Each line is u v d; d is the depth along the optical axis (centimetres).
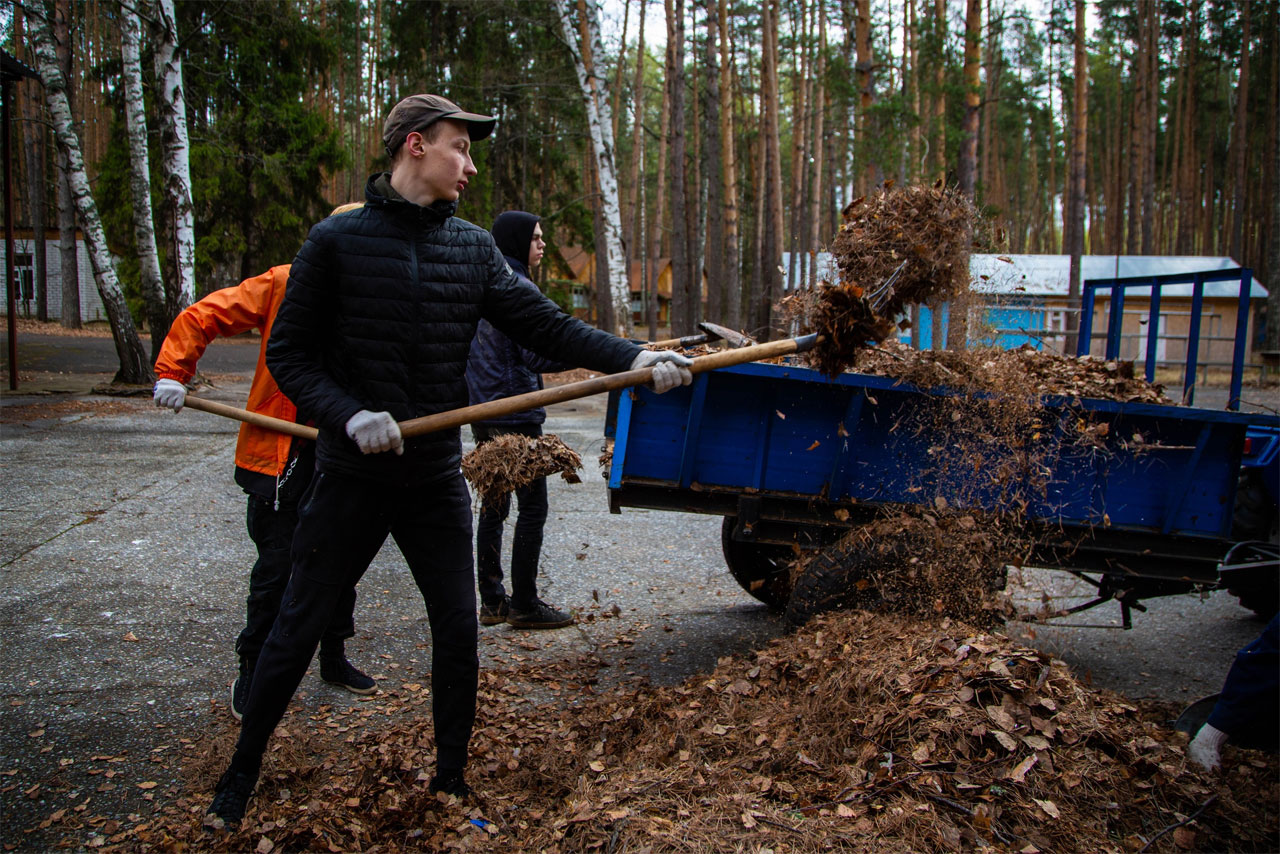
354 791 273
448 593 266
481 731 318
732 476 371
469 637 267
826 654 329
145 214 1377
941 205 334
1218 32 3700
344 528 252
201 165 2653
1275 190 2398
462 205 2844
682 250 2353
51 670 365
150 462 799
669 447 369
